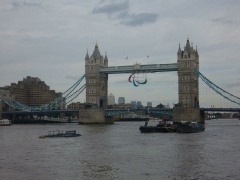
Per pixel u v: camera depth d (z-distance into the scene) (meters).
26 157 67.31
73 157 67.12
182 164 59.50
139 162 61.47
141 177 50.38
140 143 92.06
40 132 143.12
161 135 122.31
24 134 130.00
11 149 79.56
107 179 49.28
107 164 59.72
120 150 77.19
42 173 52.97
